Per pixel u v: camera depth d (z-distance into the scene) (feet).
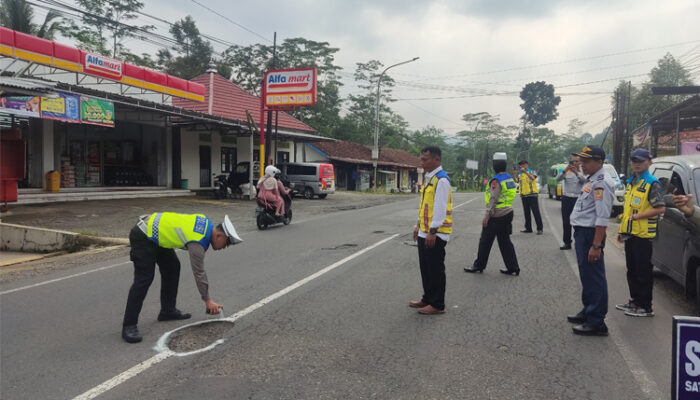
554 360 13.05
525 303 18.48
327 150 115.03
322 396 10.87
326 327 15.52
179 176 72.54
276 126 75.51
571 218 15.93
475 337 14.74
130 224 40.60
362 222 45.21
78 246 32.78
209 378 11.77
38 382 11.58
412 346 13.94
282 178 78.48
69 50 47.26
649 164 16.96
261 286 20.67
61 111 41.98
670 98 105.81
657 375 12.19
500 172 23.22
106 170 65.31
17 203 48.42
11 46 42.47
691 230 17.30
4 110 37.06
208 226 14.61
